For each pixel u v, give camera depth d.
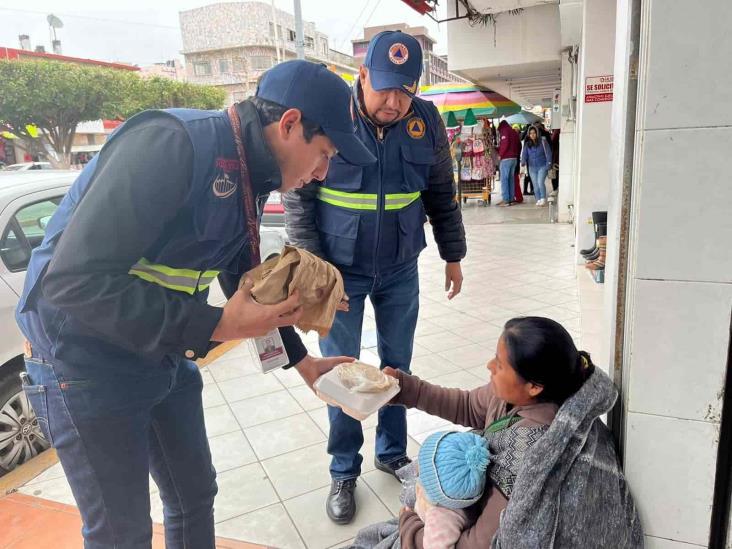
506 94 15.01
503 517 1.32
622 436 1.41
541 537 1.27
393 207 2.14
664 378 1.28
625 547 1.35
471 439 1.46
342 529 2.26
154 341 1.11
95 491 1.32
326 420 3.20
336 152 1.32
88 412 1.26
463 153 13.20
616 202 1.38
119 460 1.32
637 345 1.28
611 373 1.45
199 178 1.15
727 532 1.33
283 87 1.22
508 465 1.39
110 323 1.08
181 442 1.59
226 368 4.05
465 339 4.35
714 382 1.25
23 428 2.90
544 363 1.34
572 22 6.58
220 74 46.88
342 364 1.67
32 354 1.32
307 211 2.17
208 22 46.34
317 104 1.22
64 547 2.23
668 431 1.31
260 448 2.93
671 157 1.16
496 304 5.23
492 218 11.12
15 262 2.85
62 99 18.53
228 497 2.52
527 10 8.66
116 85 20.00
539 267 6.60
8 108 17.88
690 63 1.10
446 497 1.39
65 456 1.31
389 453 2.58
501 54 9.00
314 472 2.68
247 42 46.03
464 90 14.23
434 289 5.94
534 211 11.81
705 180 1.15
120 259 1.09
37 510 2.49
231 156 1.21
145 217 1.09
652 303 1.25
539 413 1.42
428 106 2.21
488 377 3.64
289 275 1.31
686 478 1.33
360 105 2.02
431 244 8.84
